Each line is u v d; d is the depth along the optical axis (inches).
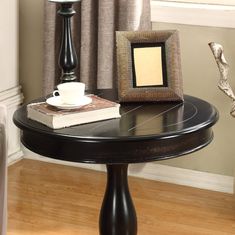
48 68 146.1
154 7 139.2
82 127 93.2
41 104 97.3
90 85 144.3
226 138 138.6
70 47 118.7
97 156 90.0
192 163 142.3
